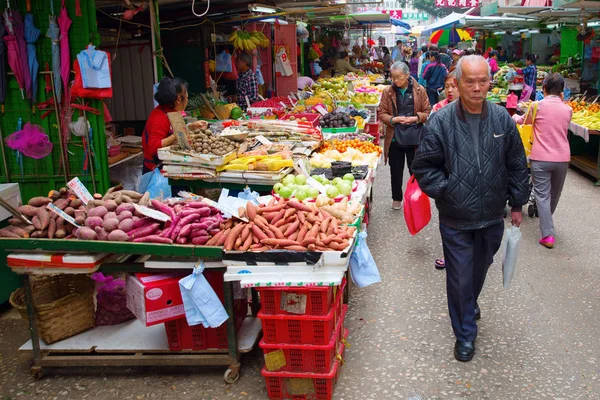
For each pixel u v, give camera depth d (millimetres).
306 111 8344
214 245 3248
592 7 10930
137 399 3381
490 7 14867
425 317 4367
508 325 4188
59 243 3373
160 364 3527
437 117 3514
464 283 3617
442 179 3535
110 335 3789
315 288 3084
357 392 3385
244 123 6715
